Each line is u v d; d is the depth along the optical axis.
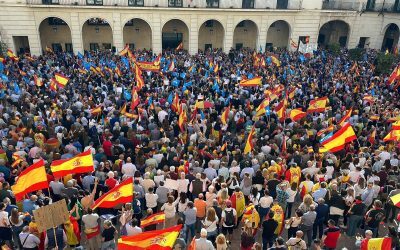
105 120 16.22
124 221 8.89
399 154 13.80
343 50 42.09
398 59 32.91
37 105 17.88
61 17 36.19
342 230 11.45
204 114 17.92
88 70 27.19
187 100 19.95
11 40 35.78
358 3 43.44
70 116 16.25
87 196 9.84
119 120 16.17
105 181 10.86
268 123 16.83
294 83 24.09
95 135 15.28
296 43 42.78
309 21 42.22
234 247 10.78
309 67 30.98
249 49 42.50
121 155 12.23
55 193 10.54
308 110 17.81
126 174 11.42
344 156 14.09
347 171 11.83
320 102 17.55
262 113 16.92
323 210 9.92
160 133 15.43
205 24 43.00
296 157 12.78
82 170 9.91
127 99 19.98
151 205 10.50
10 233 9.20
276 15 41.09
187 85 22.64
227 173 11.81
